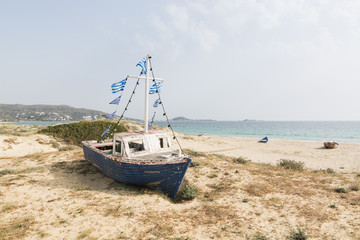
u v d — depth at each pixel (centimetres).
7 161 1617
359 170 1877
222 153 2752
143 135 1089
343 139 5503
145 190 977
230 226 664
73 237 573
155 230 622
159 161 912
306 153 2866
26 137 2272
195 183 1123
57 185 1030
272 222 694
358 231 618
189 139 3788
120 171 998
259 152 2953
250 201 873
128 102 1215
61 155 1753
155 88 1205
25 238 561
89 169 1338
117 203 817
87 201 833
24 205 783
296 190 998
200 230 634
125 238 575
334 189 1012
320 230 636
